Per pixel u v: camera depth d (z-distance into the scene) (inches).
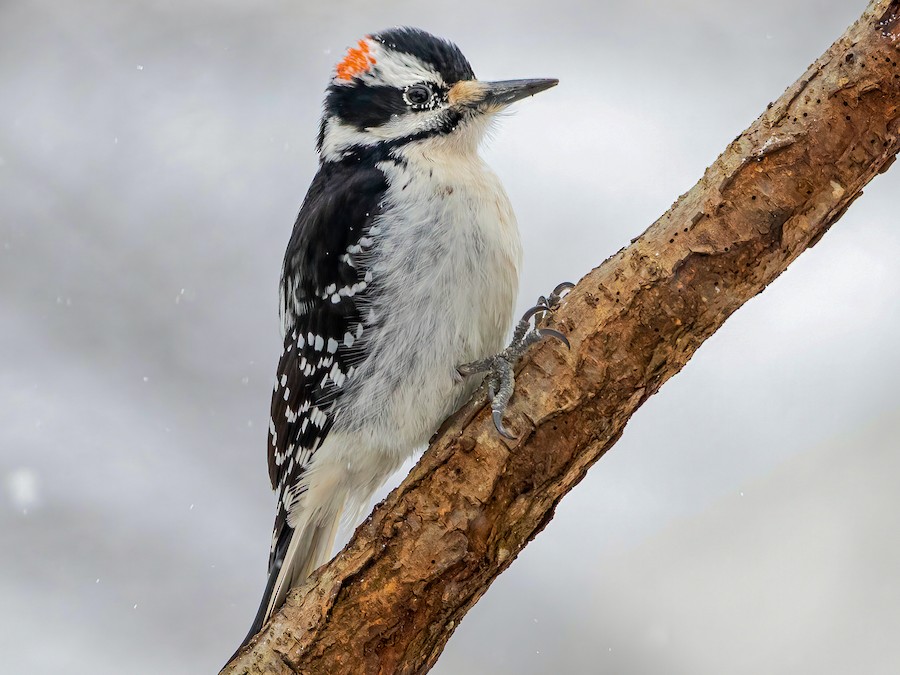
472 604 233.6
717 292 220.4
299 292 304.3
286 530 309.3
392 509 232.2
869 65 212.7
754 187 219.1
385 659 229.5
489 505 229.1
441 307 281.4
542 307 257.9
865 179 219.3
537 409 227.8
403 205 286.2
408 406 286.2
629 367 223.9
